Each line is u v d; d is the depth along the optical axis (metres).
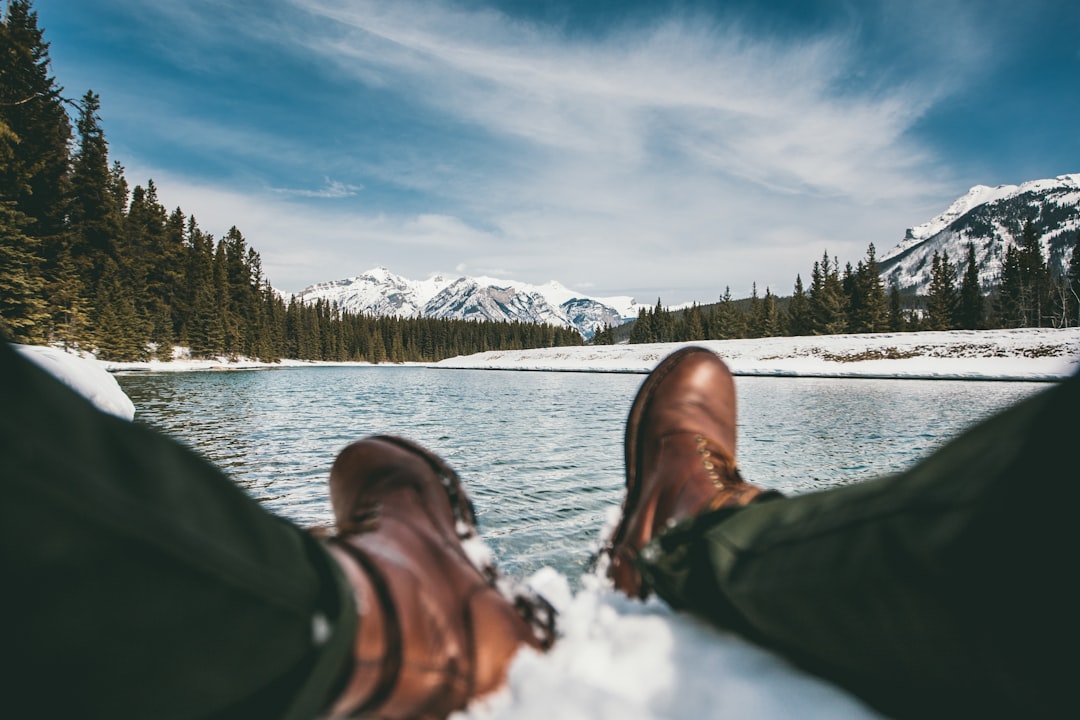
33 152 24.88
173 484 0.30
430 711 0.54
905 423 6.28
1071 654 0.32
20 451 0.20
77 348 27.84
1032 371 18.91
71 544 0.22
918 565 0.41
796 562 0.55
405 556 0.63
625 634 0.72
